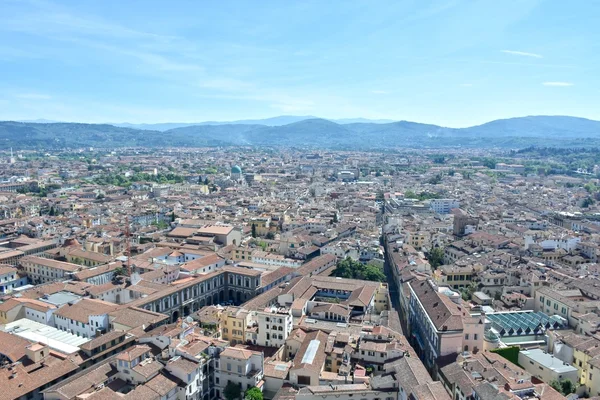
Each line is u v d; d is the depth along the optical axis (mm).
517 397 136125
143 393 141875
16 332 192250
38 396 151750
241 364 162625
